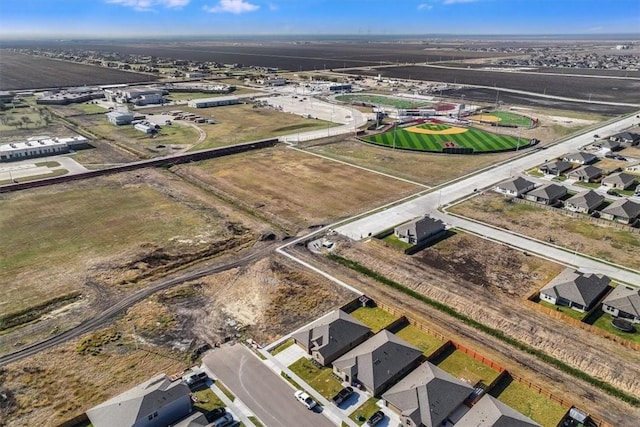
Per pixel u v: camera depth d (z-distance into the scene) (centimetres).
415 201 8638
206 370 4453
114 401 3828
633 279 5938
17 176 10000
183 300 5641
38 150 11694
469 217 7919
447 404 3866
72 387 4250
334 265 6450
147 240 7125
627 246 6831
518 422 3597
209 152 11725
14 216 7931
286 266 6406
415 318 5203
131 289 5847
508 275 6088
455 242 7025
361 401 4066
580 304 5206
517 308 5372
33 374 4406
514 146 12219
